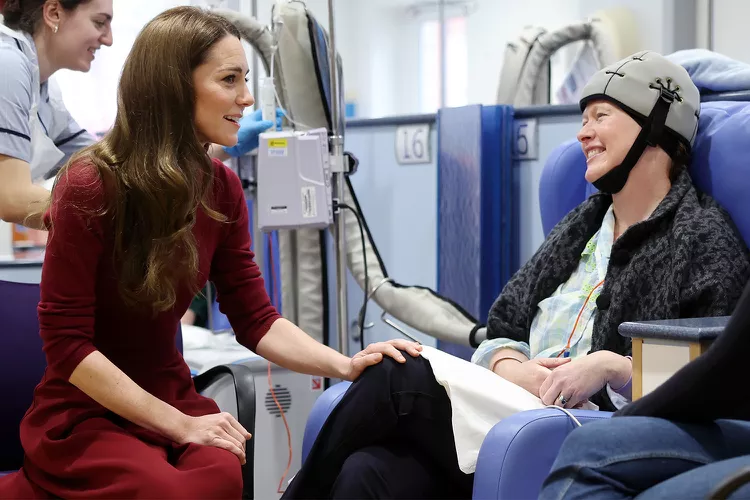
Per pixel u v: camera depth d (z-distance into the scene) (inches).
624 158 65.8
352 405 56.4
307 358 60.9
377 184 124.5
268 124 89.6
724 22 142.3
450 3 211.5
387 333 121.6
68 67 81.7
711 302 58.5
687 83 66.4
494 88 207.6
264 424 87.6
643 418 41.9
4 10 78.2
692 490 37.0
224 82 56.4
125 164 54.6
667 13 143.9
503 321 72.1
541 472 49.1
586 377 57.4
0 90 70.4
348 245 105.3
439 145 114.2
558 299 68.4
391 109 221.3
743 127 65.4
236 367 62.2
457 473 57.9
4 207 71.4
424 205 120.3
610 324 63.0
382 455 56.0
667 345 48.9
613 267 65.2
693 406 41.2
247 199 99.3
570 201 78.2
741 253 60.7
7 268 98.4
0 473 61.9
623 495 39.9
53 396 55.5
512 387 56.6
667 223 64.3
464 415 53.8
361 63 221.8
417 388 56.3
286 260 100.7
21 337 66.7
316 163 87.4
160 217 54.1
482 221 110.6
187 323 109.6
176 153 55.1
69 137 91.9
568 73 151.0
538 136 110.8
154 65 54.9
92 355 52.9
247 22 97.6
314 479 56.9
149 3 152.0
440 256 114.3
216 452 53.1
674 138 66.2
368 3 219.5
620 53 149.1
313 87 95.7
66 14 78.4
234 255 63.7
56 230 52.9
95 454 51.3
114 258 54.9
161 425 52.9
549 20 192.7
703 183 67.7
